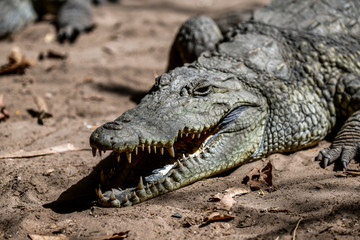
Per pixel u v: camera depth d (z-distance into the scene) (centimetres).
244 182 1362
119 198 1237
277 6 1978
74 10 3319
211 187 1334
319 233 1058
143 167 1347
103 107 2097
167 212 1198
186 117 1322
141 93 2288
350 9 1948
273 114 1561
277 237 1053
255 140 1500
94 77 2500
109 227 1130
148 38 3209
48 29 3319
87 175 1453
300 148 1614
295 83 1636
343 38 1831
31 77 2483
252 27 1841
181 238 1082
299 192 1259
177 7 4172
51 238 1090
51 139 1752
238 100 1441
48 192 1359
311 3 1945
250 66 1589
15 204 1279
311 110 1620
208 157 1359
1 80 2450
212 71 1526
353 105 1644
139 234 1098
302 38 1759
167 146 1260
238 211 1188
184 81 1429
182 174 1299
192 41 2030
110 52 2903
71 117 1989
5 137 1769
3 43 3169
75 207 1276
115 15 3803
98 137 1187
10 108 2072
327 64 1712
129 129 1216
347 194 1216
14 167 1517
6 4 3319
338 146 1494
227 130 1419
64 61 2733
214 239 1066
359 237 1029
